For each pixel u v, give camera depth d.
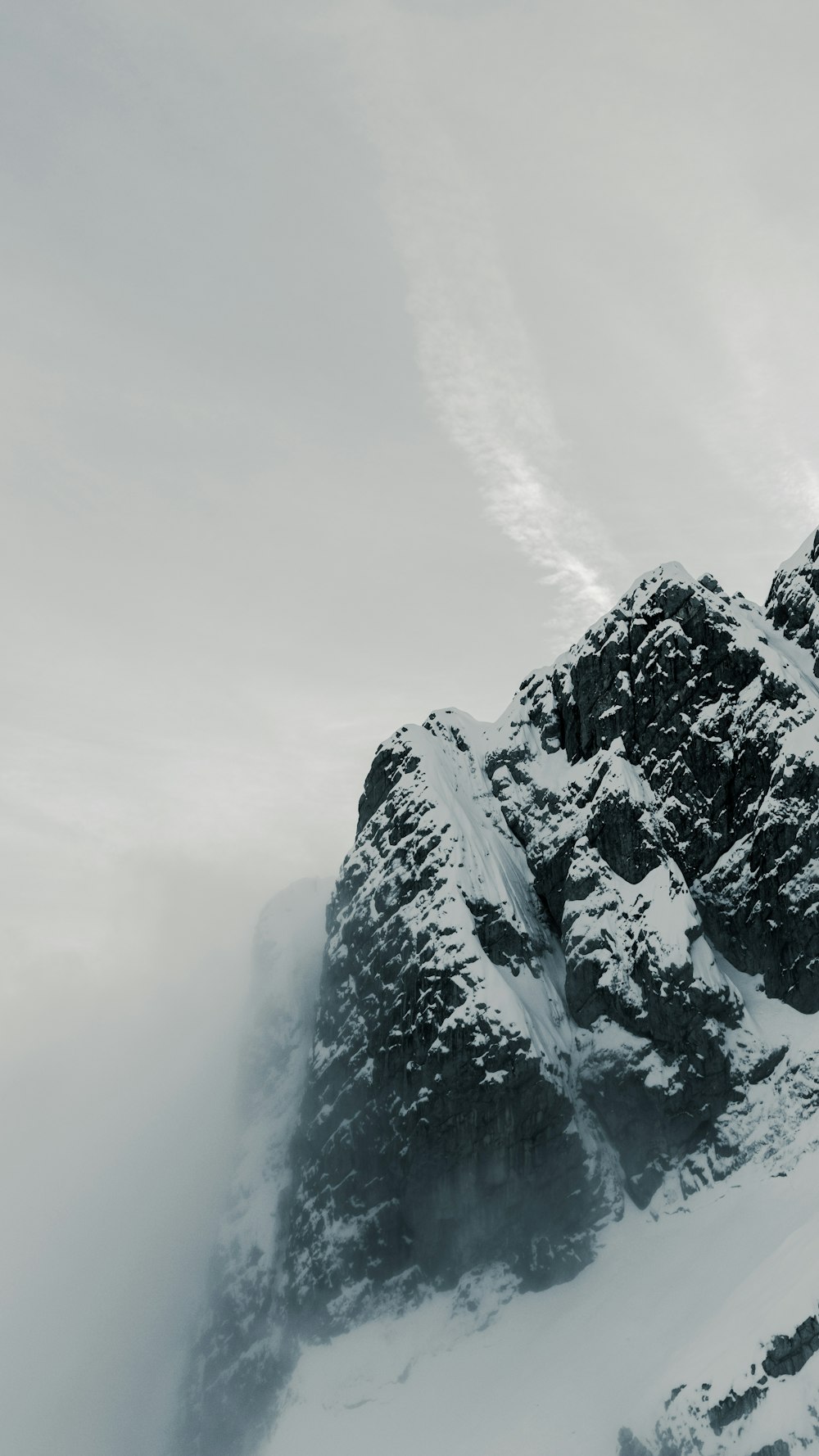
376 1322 64.50
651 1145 65.25
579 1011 71.12
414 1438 54.81
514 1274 63.59
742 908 72.75
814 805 71.06
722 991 67.06
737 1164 62.31
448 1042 66.88
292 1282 69.00
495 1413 53.22
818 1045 64.62
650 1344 51.53
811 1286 43.09
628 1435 45.38
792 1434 39.16
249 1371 66.06
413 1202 66.25
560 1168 64.69
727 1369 42.62
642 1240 61.72
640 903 71.69
